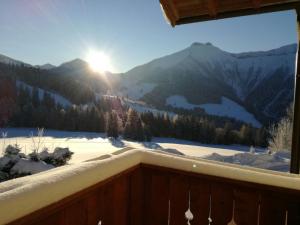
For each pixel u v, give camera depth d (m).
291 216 1.29
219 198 1.43
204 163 1.47
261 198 1.35
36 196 0.83
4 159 6.98
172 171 1.50
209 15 3.22
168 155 1.58
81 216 1.11
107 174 1.21
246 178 1.34
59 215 0.98
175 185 1.53
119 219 1.42
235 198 1.39
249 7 3.01
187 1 3.07
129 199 1.52
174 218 1.53
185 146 32.22
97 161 1.24
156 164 1.54
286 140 16.64
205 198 1.46
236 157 11.30
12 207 0.75
